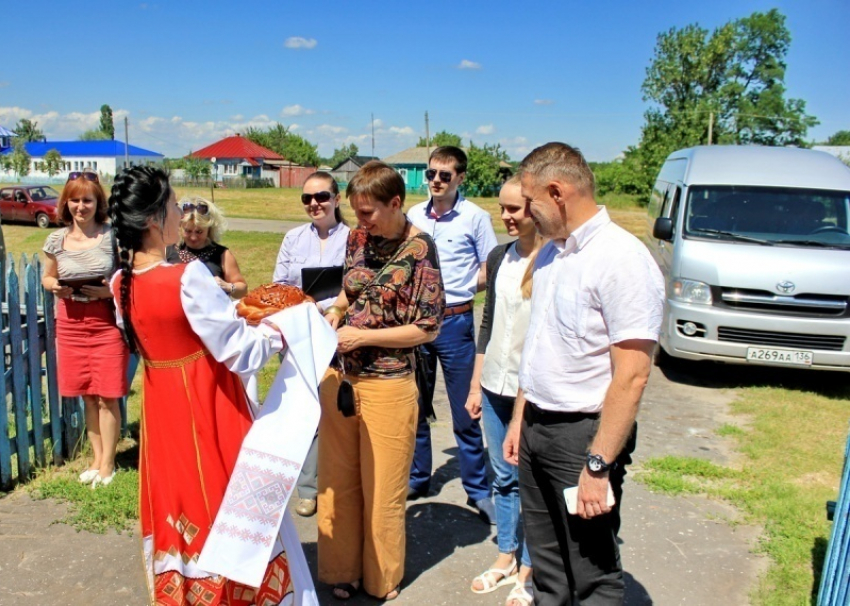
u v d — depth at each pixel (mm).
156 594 2594
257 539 2486
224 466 2553
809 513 4148
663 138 52438
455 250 4094
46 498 4074
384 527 3129
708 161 7988
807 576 3486
